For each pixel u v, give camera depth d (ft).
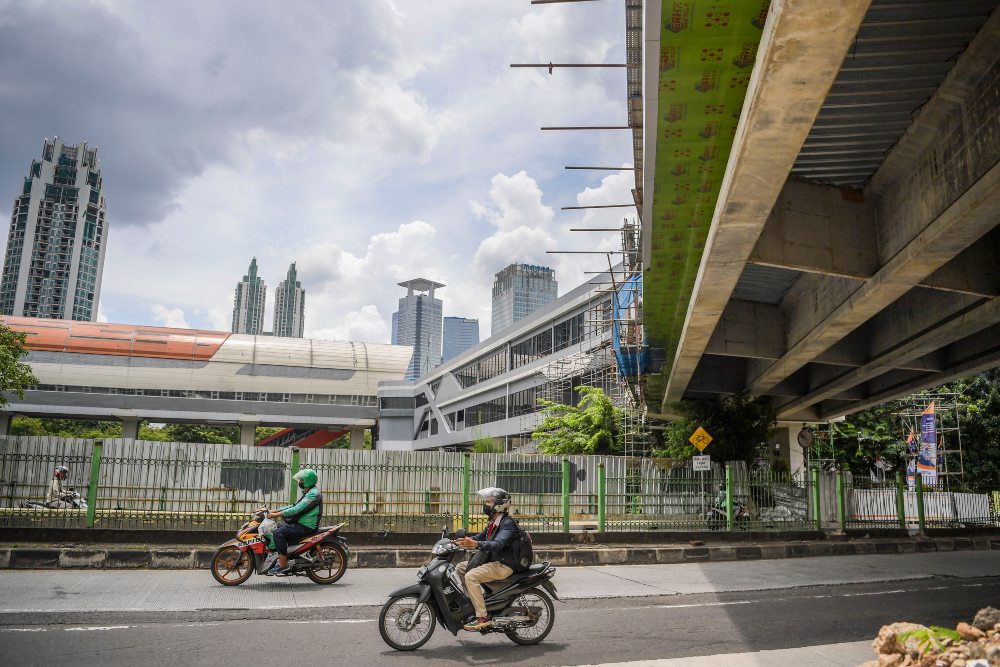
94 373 200.03
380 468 52.85
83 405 199.11
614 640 25.57
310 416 216.74
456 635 25.62
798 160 37.81
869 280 41.73
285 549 34.99
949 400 141.49
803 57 21.63
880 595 38.32
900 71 29.27
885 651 15.37
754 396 91.35
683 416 98.78
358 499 52.16
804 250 39.63
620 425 115.85
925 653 14.02
